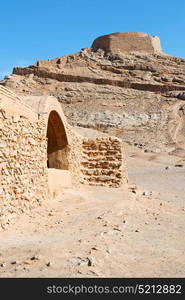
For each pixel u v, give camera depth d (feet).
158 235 31.45
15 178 34.40
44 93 374.02
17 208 34.14
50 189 46.09
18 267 19.92
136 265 22.36
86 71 415.44
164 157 201.36
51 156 59.21
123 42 444.96
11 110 34.76
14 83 381.19
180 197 66.74
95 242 25.96
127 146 237.45
